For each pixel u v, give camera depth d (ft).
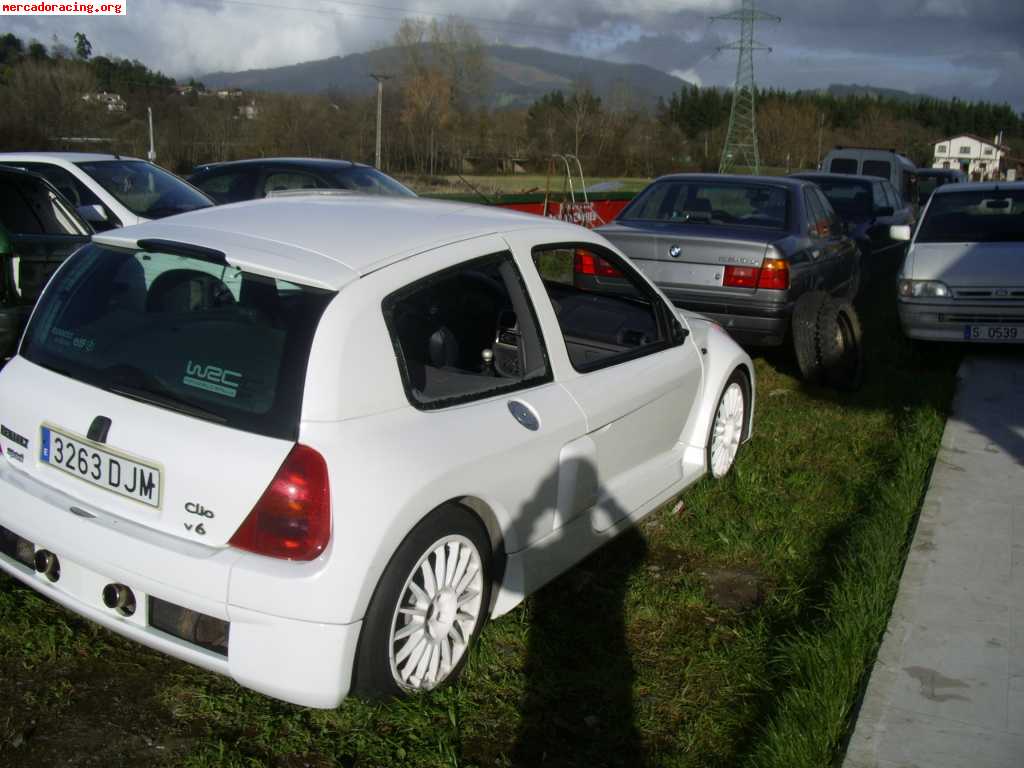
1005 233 31.24
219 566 9.60
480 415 11.48
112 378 10.83
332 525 9.64
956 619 13.65
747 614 13.98
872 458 20.71
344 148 119.65
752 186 29.07
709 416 17.19
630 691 11.82
